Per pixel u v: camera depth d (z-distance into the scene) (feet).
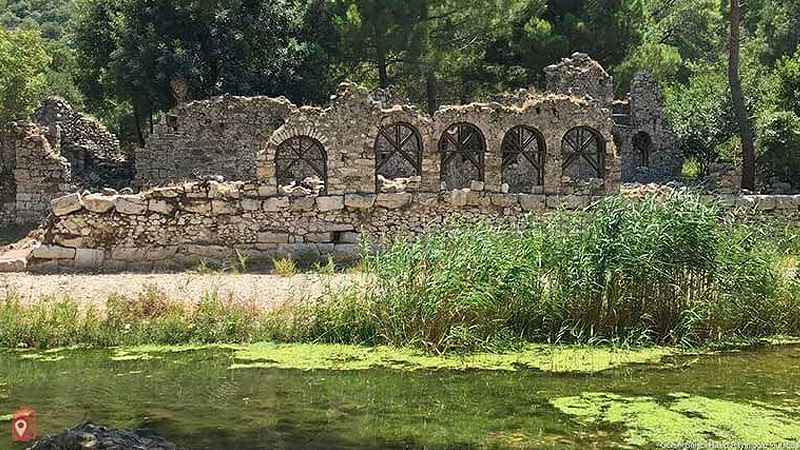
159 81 116.78
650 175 123.24
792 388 38.65
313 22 127.44
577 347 46.80
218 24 120.88
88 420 32.40
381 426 32.58
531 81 138.82
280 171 93.81
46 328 47.65
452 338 45.70
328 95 127.24
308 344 47.16
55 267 67.05
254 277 63.82
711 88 144.46
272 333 48.42
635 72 133.08
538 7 132.98
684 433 31.86
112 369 42.09
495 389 38.24
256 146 98.78
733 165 117.29
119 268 68.03
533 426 32.65
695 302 48.80
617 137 122.21
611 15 133.90
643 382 39.68
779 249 55.21
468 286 46.42
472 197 76.07
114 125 160.76
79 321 49.19
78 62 134.51
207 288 57.93
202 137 98.22
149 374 41.01
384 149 97.81
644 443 30.68
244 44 119.34
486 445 30.30
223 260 70.38
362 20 119.44
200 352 45.60
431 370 41.83
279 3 124.77
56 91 166.71
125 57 118.21
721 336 49.11
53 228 67.62
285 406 35.45
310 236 72.54
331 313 48.47
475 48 132.05
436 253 47.73
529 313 48.11
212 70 120.78
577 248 48.73
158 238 69.26
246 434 31.40
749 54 185.57
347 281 58.90
